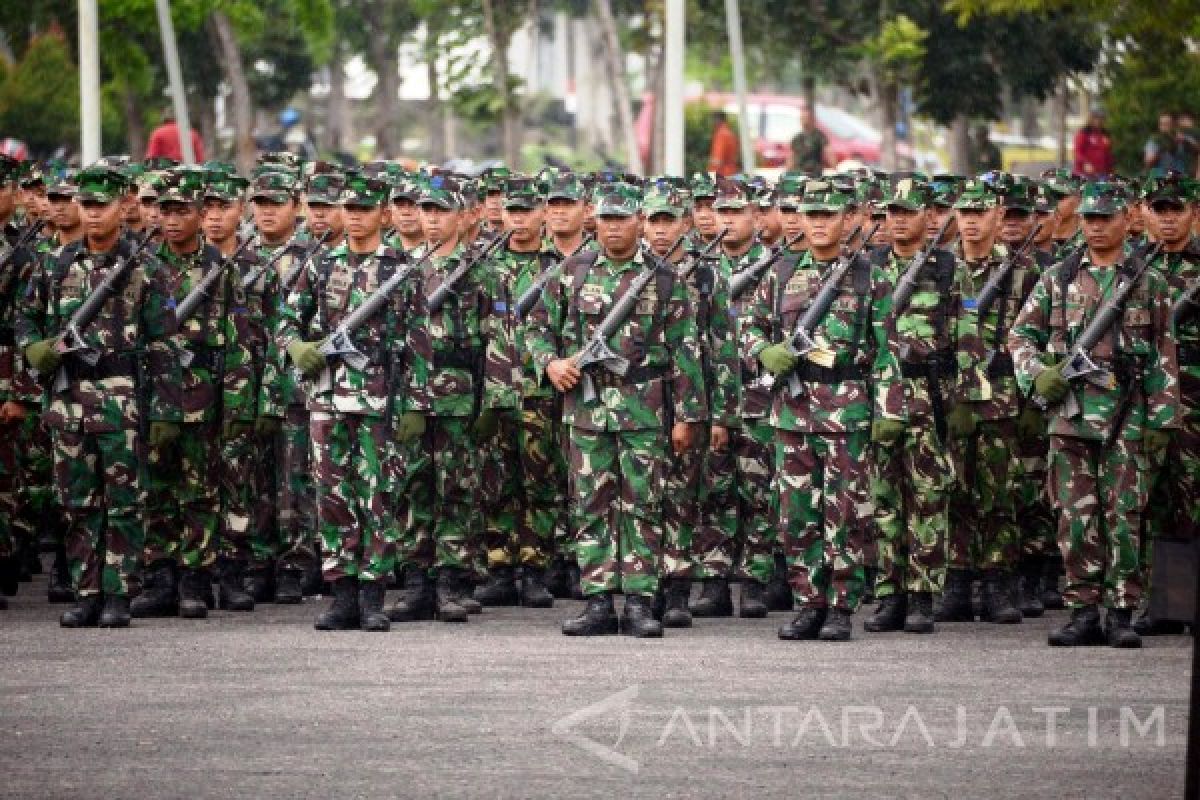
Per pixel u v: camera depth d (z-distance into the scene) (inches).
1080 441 1193.4
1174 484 1275.8
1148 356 1189.1
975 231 1318.9
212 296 1311.5
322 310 1224.8
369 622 1231.5
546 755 894.4
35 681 1054.4
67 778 853.8
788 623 1219.9
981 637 1237.1
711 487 1314.0
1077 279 1200.8
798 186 1338.6
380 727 945.5
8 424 1349.7
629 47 3380.9
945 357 1262.3
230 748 904.9
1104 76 2743.6
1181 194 1270.9
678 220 1242.0
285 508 1360.7
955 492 1312.7
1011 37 2726.4
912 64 2723.9
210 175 1379.2
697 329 1232.2
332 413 1222.9
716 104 3489.2
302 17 3144.7
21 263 1331.2
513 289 1330.0
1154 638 1235.9
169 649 1154.7
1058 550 1371.8
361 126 4574.3
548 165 1545.3
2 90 3282.5
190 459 1300.4
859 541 1203.9
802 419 1200.2
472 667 1098.7
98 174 1214.9
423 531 1293.1
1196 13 2150.6
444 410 1296.8
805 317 1197.7
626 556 1222.9
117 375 1219.9
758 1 2896.2
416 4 3233.3
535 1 3225.9
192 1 3036.4
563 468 1369.3
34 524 1400.1
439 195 1316.4
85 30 2389.3
